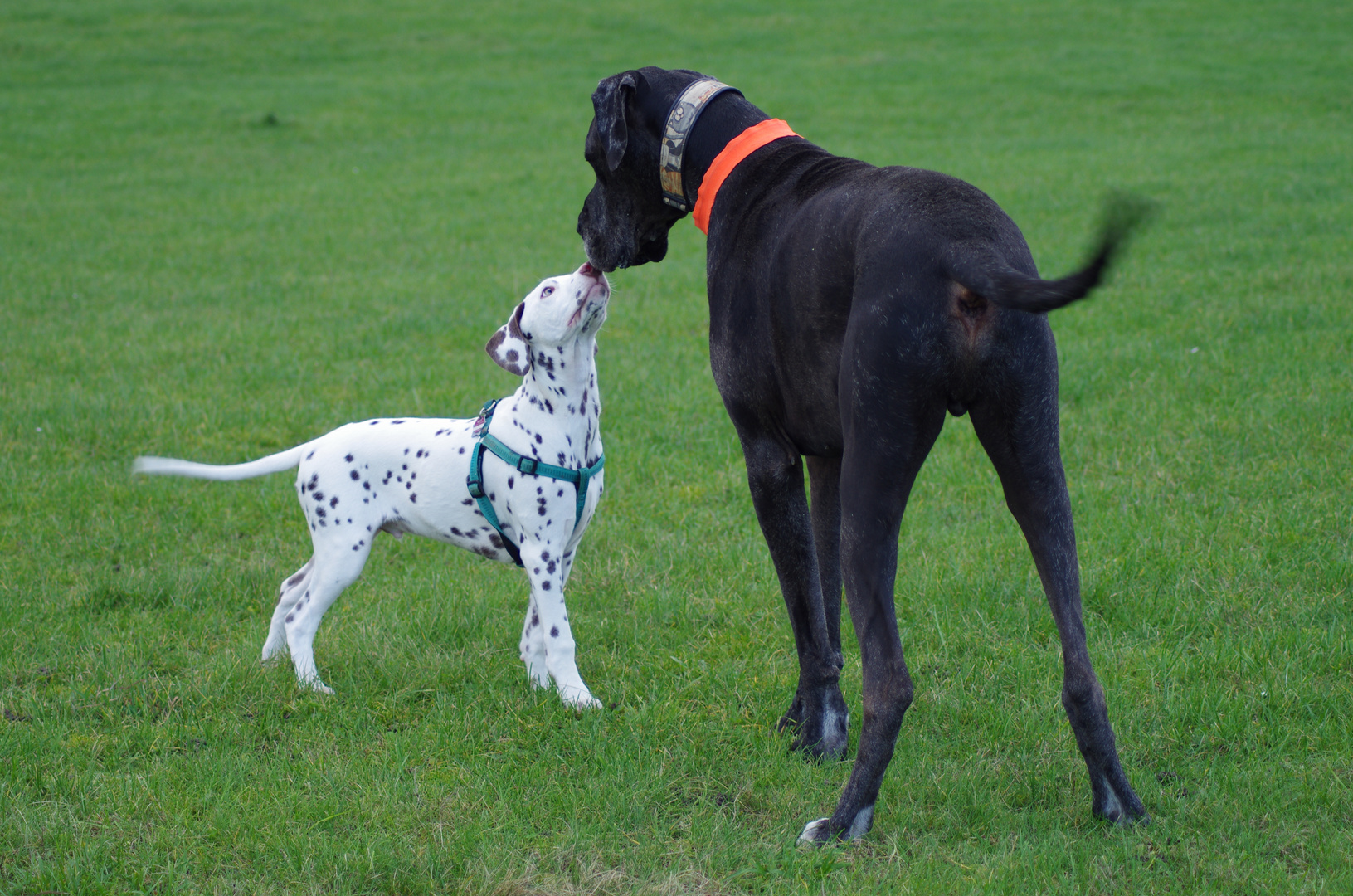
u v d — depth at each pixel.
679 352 10.39
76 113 25.56
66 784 4.33
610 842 3.95
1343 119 21.47
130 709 4.96
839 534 4.55
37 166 21.08
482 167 21.16
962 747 4.53
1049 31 33.16
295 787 4.31
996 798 4.14
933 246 3.48
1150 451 7.40
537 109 26.52
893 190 3.73
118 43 33.38
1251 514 6.39
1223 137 20.45
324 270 14.16
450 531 5.19
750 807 4.24
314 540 5.18
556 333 4.79
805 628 4.49
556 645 4.99
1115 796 3.87
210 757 4.55
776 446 4.36
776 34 34.34
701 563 6.33
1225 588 5.66
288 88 28.70
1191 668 4.97
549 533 4.97
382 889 3.77
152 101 26.89
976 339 3.49
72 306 12.28
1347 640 5.05
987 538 6.45
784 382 4.13
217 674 5.19
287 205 18.11
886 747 3.74
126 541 6.71
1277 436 7.44
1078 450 7.61
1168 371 8.91
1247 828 3.85
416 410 8.80
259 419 8.68
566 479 4.92
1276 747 4.39
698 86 4.69
